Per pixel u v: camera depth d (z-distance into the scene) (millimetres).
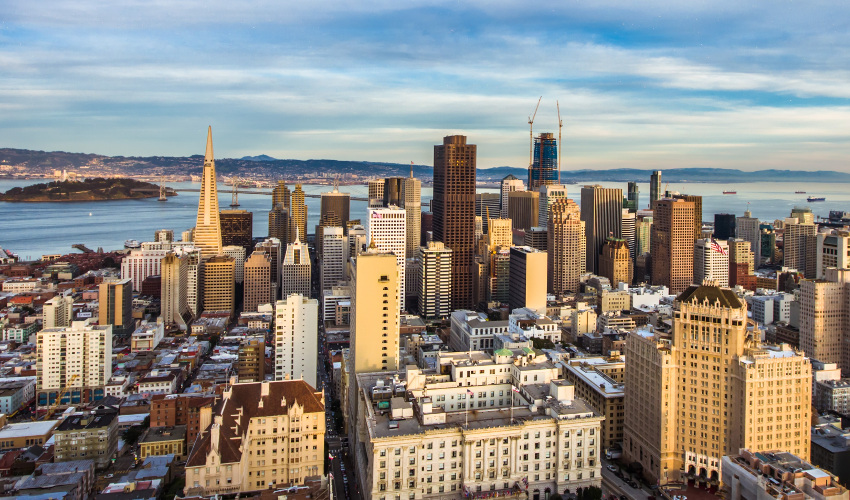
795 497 194625
